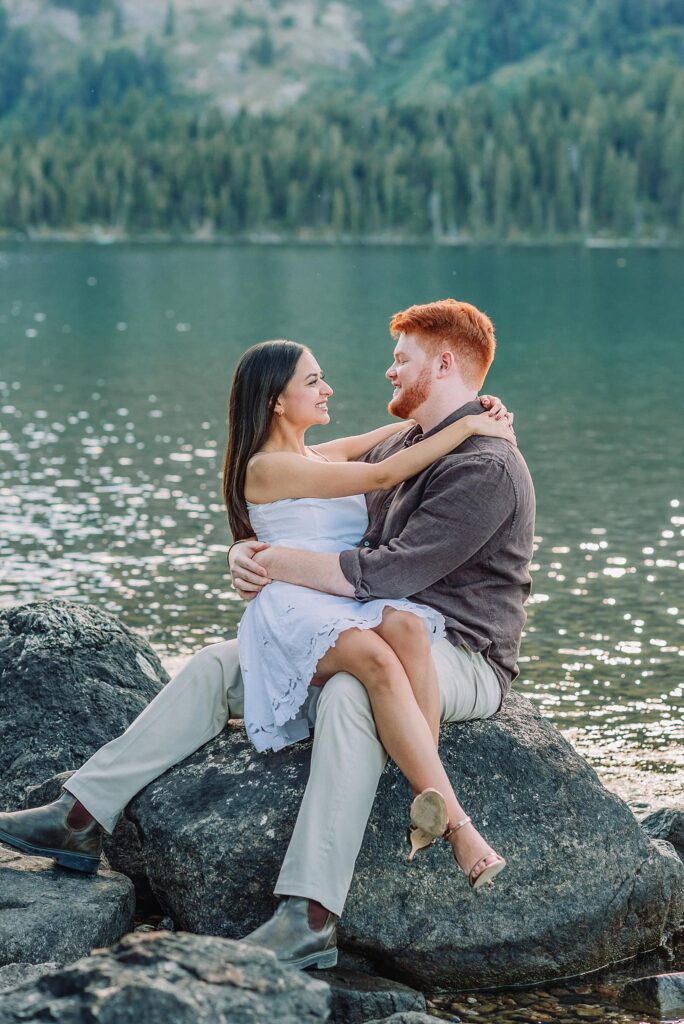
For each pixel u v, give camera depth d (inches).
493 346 188.5
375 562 174.2
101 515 565.9
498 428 181.3
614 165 7190.0
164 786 180.2
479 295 2694.4
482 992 173.5
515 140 7534.5
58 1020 117.2
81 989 121.3
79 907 169.5
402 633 169.2
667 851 187.8
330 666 167.6
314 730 177.2
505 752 179.5
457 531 173.5
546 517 562.3
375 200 7273.6
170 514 568.4
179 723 182.1
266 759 179.2
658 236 7209.6
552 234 7239.2
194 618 395.9
